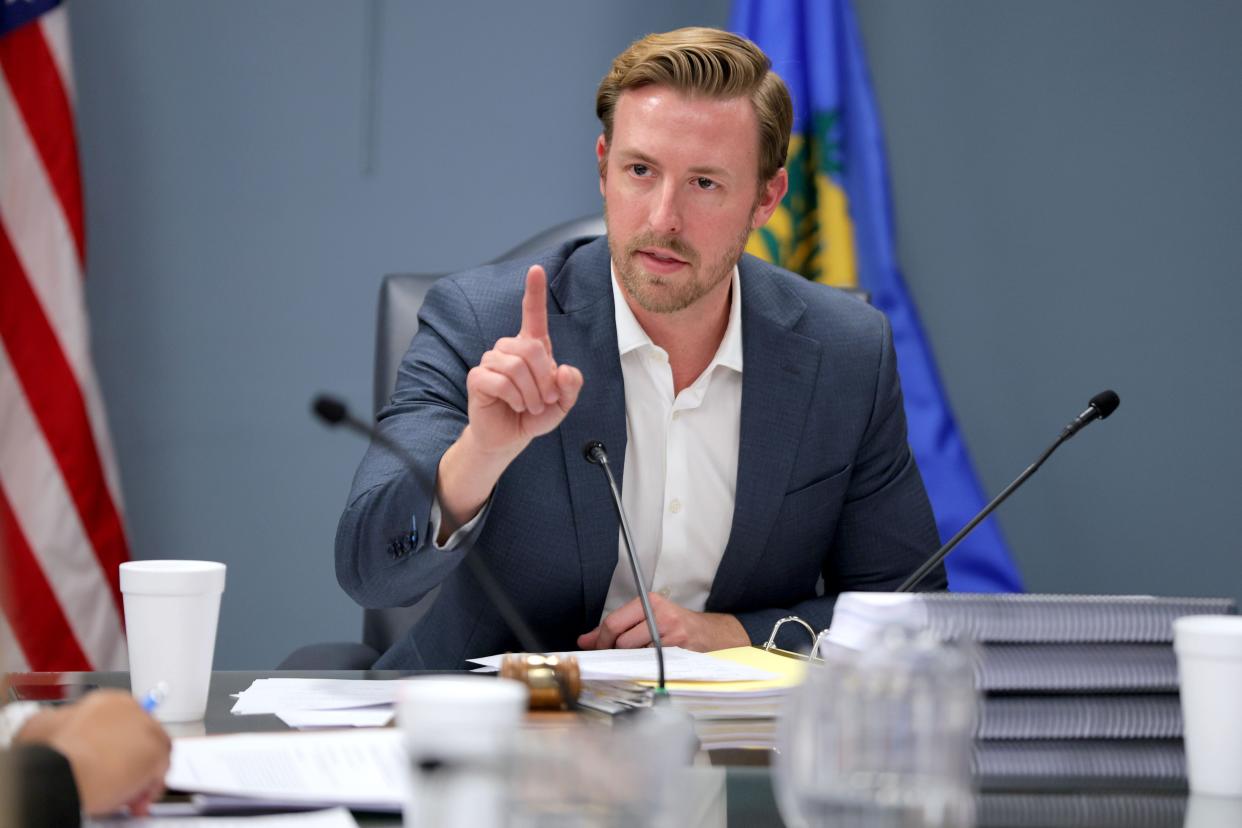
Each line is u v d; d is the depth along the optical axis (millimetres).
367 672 5402
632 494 6781
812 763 2807
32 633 10195
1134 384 11055
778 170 6965
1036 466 5906
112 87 10953
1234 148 10969
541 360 5383
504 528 6477
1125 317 11070
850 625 4152
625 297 6754
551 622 6609
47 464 10320
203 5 11055
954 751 2787
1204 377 10992
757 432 6730
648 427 6789
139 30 10984
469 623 6609
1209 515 10984
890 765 2766
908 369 10375
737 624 6246
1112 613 4074
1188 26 10992
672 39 6496
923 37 11180
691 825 3066
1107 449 11062
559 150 11336
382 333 7770
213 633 4426
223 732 4105
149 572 4281
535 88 11305
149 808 3205
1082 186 11086
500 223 11312
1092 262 11086
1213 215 10992
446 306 6875
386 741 3764
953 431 10312
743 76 6426
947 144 11203
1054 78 11102
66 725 3201
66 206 10438
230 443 11156
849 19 10625
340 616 11227
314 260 11203
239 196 11133
